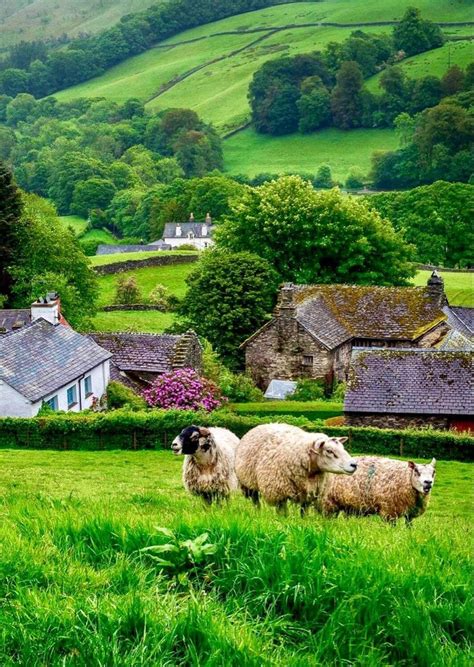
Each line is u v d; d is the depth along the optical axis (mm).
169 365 58781
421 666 8016
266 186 86625
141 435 43875
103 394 55625
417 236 125875
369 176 184250
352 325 70562
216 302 72938
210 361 63188
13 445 44188
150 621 8234
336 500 18422
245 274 73750
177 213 188625
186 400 52750
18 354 49125
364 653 8109
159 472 35031
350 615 8477
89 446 43844
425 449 42750
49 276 83250
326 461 15891
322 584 8953
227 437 19141
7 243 87875
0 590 9070
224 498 18047
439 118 159500
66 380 49719
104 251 162875
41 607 8461
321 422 46906
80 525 10969
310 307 70062
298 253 82750
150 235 191750
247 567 9352
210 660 7594
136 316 95625
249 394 62562
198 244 176875
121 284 102375
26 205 113312
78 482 30828
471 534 13250
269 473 16438
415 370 49906
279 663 7789
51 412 46281
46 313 56500
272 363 67562
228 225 86250
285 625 8562
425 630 8289
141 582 9148
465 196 126125
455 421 47531
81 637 8055
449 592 9062
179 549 9844
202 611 8422
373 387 49375
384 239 84750
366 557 9555
